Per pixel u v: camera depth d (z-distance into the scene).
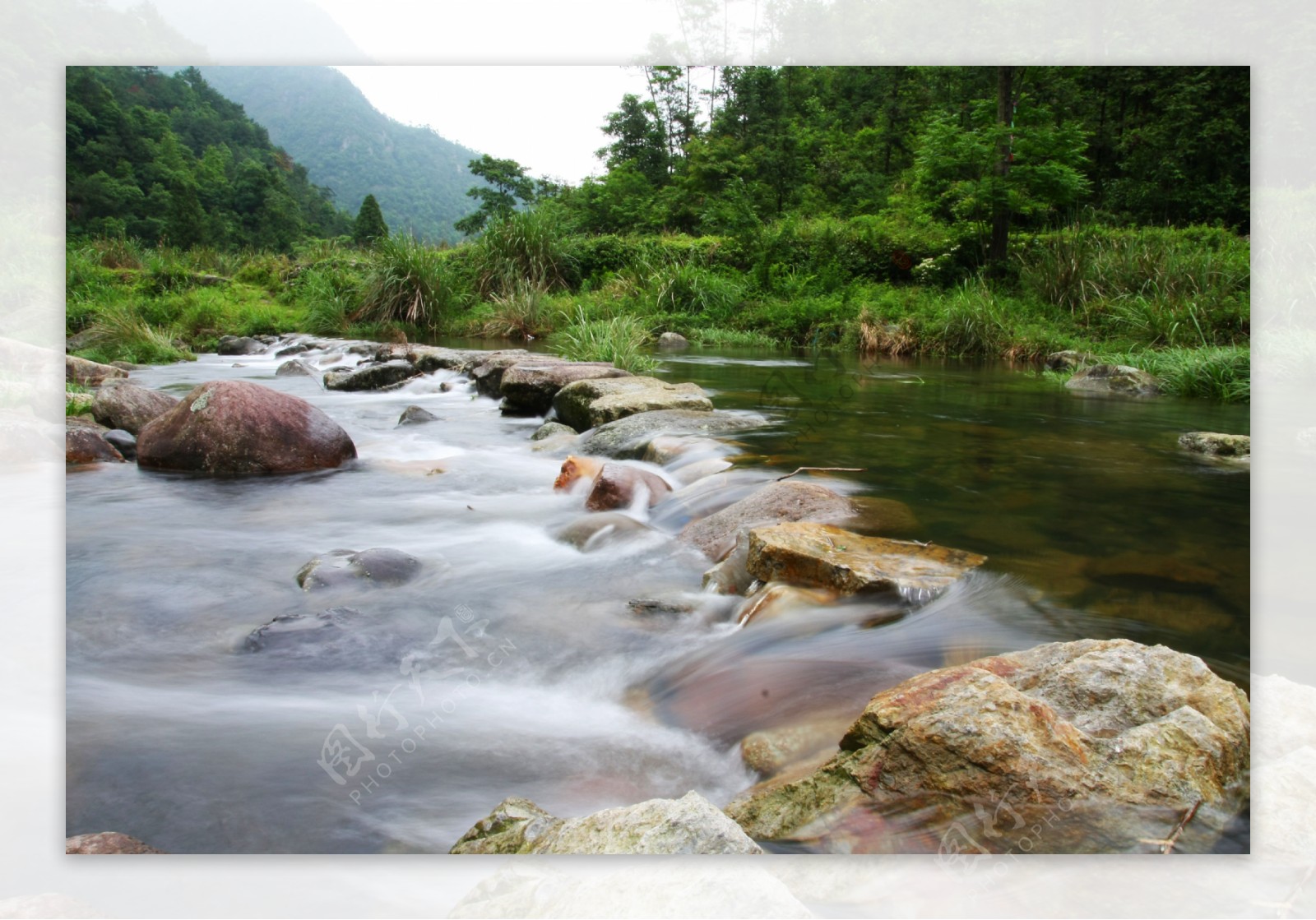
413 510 3.99
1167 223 13.54
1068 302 11.95
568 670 2.33
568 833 1.43
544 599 2.81
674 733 2.03
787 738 1.92
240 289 17.38
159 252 19.67
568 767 1.88
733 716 2.05
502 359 8.17
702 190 23.05
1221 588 2.62
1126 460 4.61
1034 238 14.24
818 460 4.48
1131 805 1.48
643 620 2.63
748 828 1.58
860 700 2.03
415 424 6.38
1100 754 1.57
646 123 28.39
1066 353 9.54
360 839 1.59
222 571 3.10
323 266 18.03
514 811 1.60
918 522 3.32
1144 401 7.09
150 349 11.00
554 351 11.03
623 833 1.38
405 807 1.70
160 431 4.79
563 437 5.52
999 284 13.51
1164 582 2.67
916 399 7.14
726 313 14.14
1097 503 3.64
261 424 4.75
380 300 14.32
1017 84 14.56
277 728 2.00
